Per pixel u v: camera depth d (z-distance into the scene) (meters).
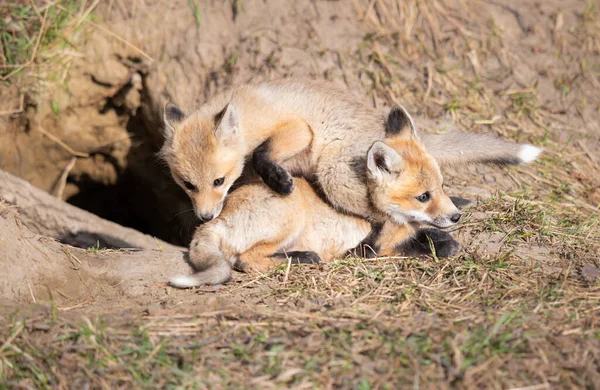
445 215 10.75
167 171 16.64
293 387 7.33
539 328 8.22
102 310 9.19
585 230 11.64
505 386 7.26
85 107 16.69
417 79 16.41
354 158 11.09
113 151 17.31
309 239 11.23
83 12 16.58
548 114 16.08
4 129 16.09
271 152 11.06
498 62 17.08
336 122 11.49
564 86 16.69
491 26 17.73
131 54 16.58
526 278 9.76
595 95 16.61
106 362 7.80
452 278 9.88
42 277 10.05
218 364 7.72
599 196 13.81
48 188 16.98
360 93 15.91
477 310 8.82
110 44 16.53
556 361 7.63
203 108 11.95
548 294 9.14
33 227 14.21
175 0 16.91
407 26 17.39
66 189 17.69
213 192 11.15
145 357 7.86
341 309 8.88
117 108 17.00
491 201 12.80
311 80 12.51
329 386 7.34
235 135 11.27
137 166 17.56
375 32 17.08
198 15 16.73
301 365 7.68
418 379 7.33
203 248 10.55
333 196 11.20
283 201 10.84
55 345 8.11
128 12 16.73
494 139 12.32
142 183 17.86
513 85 16.62
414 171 10.66
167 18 16.73
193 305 9.20
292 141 11.24
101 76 16.50
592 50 17.56
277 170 10.76
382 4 17.53
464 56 17.05
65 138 16.69
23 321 8.36
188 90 16.28
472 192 13.51
